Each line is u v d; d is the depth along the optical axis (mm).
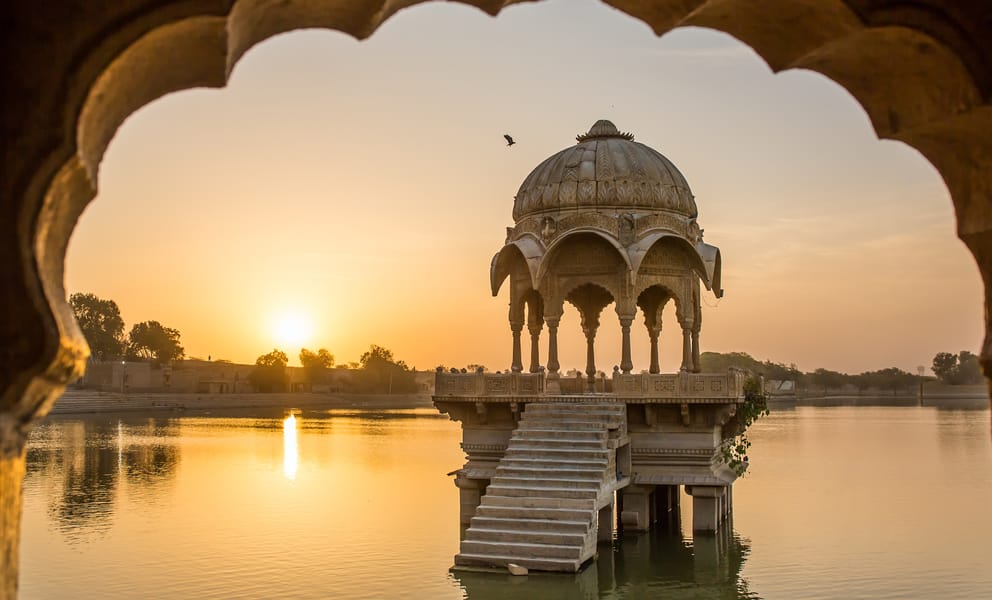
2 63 5945
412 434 92188
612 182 31391
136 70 6465
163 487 46031
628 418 28828
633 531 28609
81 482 47812
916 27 6914
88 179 6418
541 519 23578
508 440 29594
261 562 26984
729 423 30266
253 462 59719
